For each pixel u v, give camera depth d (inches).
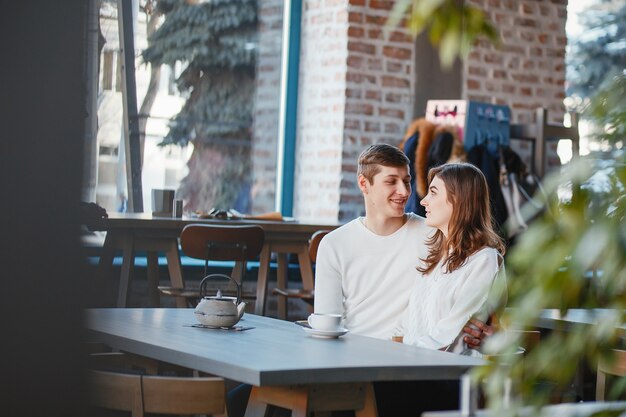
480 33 31.5
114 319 121.0
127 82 241.3
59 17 81.0
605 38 277.0
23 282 81.7
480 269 114.5
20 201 81.2
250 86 261.1
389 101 257.3
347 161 253.3
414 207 237.6
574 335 30.7
